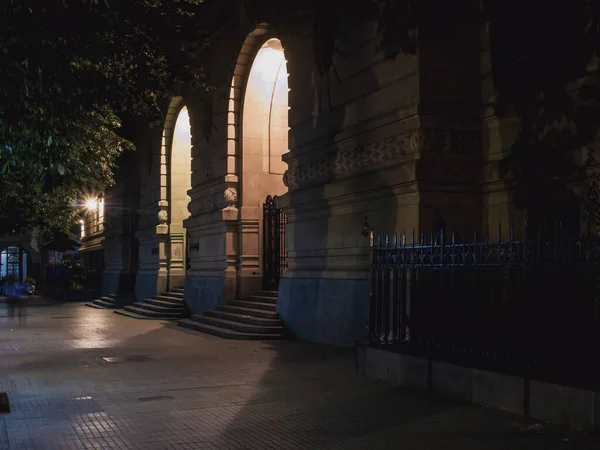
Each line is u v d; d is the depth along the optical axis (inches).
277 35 749.9
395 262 422.6
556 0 439.5
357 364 439.2
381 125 534.6
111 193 1523.1
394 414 317.1
